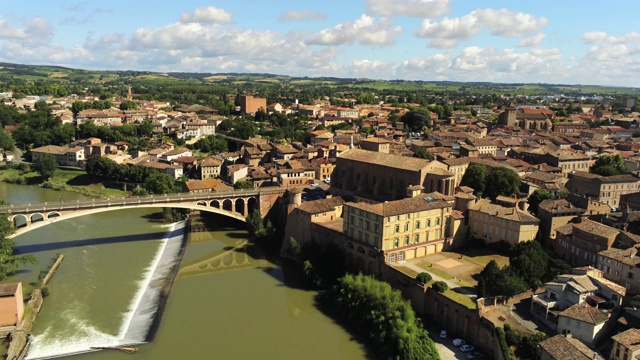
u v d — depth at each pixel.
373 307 120.75
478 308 110.12
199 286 148.88
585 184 189.50
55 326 121.06
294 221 174.50
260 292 144.88
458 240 154.88
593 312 99.12
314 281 147.75
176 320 126.25
